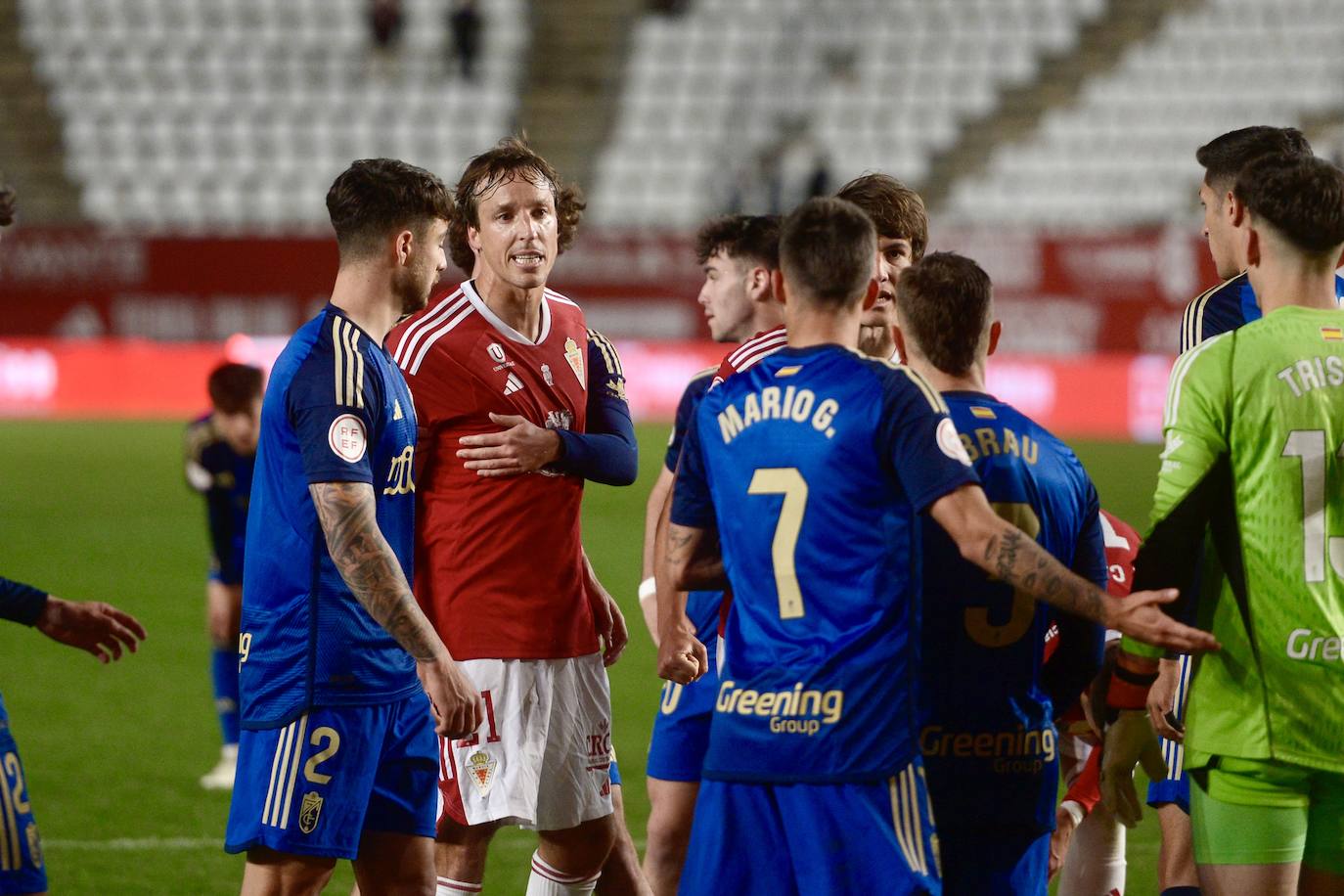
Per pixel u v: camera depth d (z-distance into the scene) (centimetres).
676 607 1473
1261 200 1324
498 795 1620
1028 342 7519
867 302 1400
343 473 1384
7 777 1315
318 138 9831
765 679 1284
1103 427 7431
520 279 1636
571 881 1708
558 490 1655
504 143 1677
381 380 1449
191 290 8119
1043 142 9444
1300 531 1290
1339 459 1291
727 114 9769
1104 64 9656
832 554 1268
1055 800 1394
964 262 1391
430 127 9844
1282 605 1292
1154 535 1315
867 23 9969
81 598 4109
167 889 2041
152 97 10006
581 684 1681
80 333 8200
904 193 1645
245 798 1428
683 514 1380
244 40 10219
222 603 2581
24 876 1317
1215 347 1321
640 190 9488
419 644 1388
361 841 1482
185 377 8169
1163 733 1475
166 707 3161
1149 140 9369
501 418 1616
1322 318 1314
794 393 1295
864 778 1249
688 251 7750
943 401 1330
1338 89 9362
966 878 1362
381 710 1451
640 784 2591
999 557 1215
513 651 1625
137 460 6694
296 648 1420
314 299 8056
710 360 7756
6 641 3847
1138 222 9062
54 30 10281
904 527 1267
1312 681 1291
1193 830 1370
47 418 8138
